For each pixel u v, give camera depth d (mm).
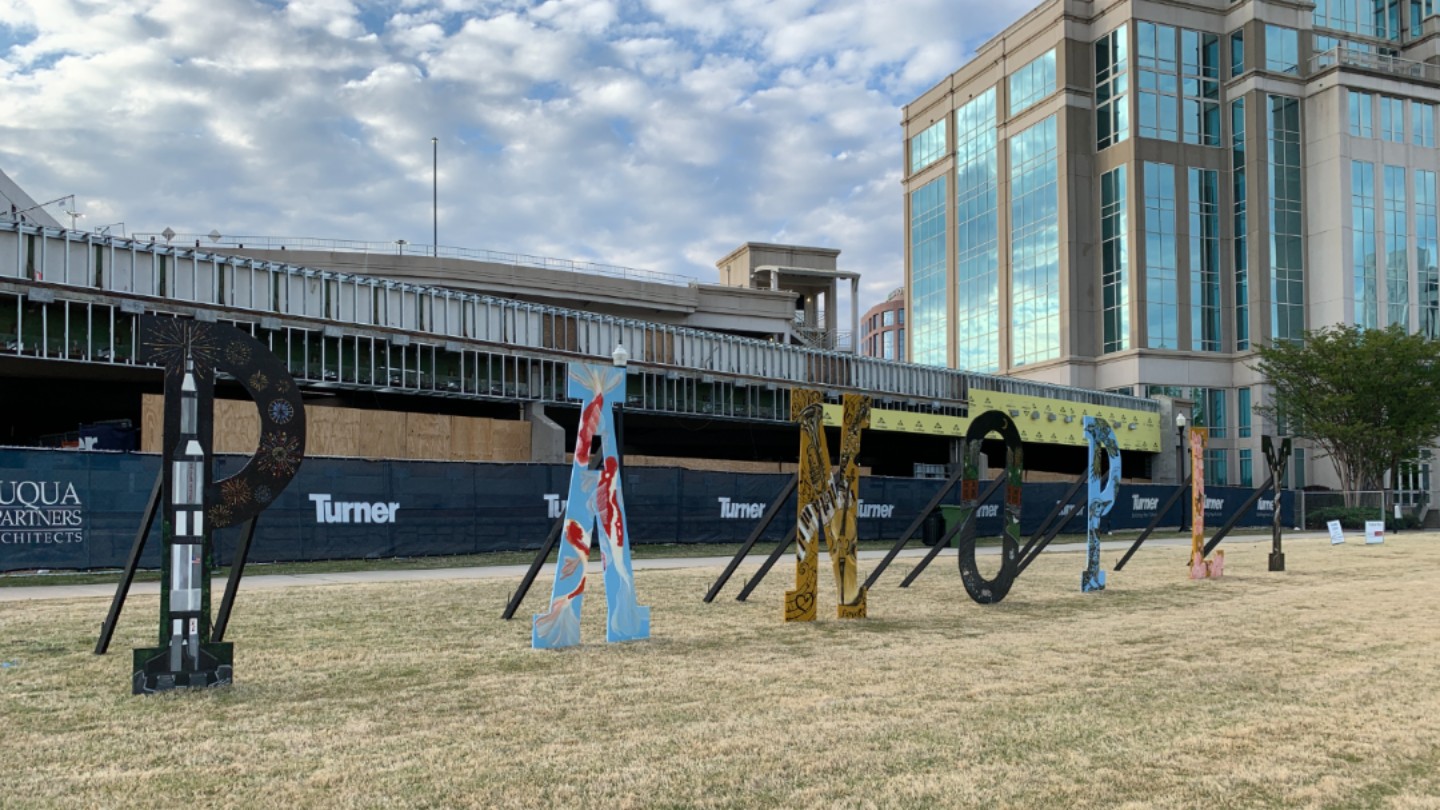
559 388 32906
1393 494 53500
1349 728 6645
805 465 11844
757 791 5203
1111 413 52812
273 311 27422
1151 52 62188
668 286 54781
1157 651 9656
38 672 8172
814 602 11859
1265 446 20188
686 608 12969
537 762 5672
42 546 16656
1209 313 61906
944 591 15312
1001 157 70625
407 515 20781
